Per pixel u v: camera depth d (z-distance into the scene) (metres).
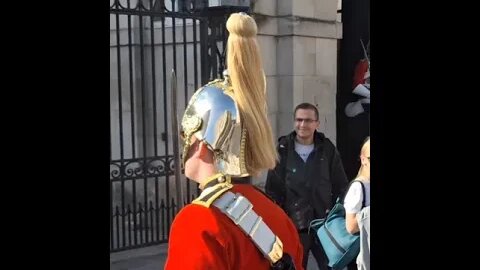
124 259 6.04
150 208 6.51
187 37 6.95
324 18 7.06
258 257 2.12
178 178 2.24
